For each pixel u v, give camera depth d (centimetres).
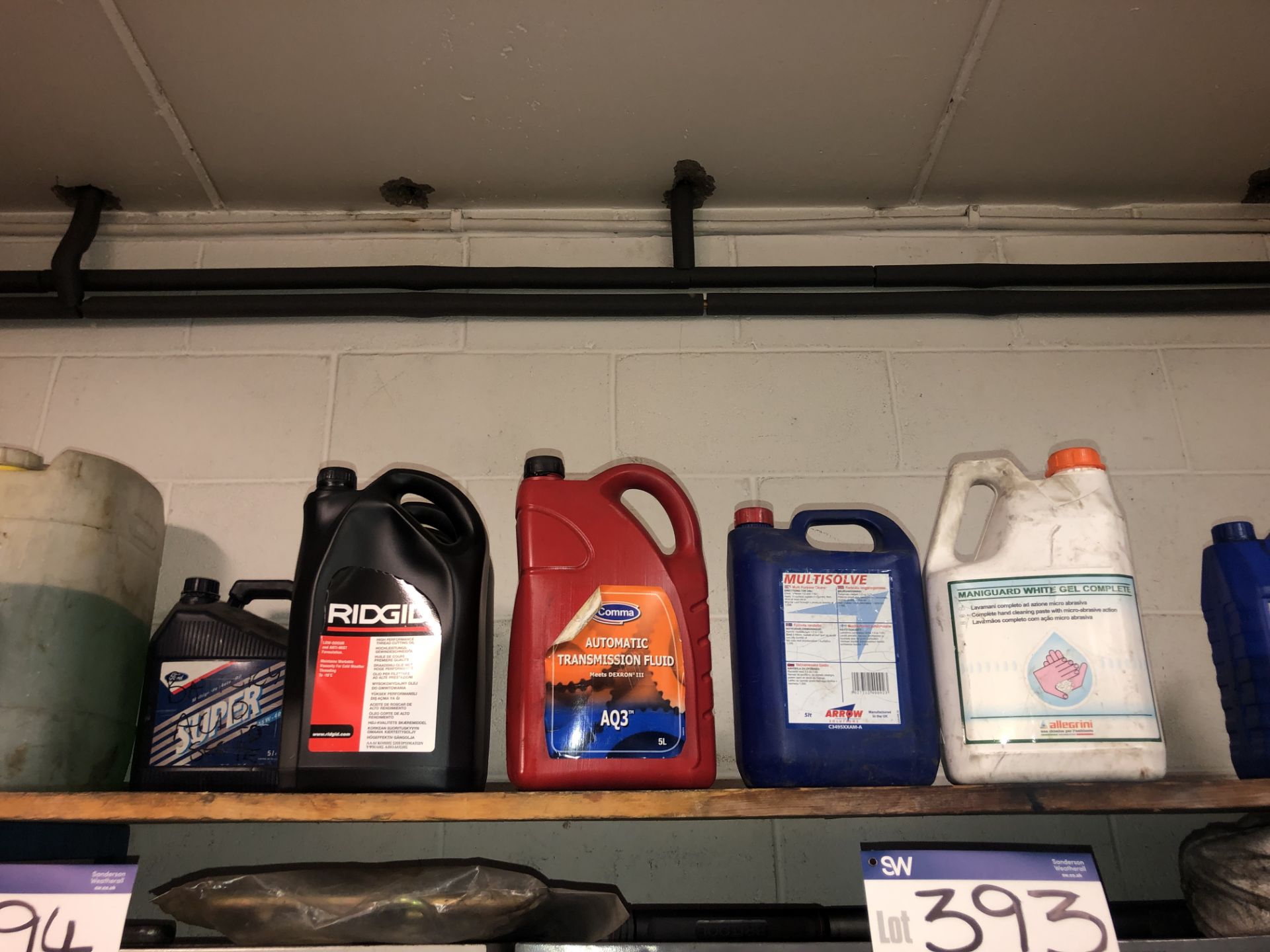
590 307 143
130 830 119
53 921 88
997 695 96
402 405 141
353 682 97
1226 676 111
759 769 98
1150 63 129
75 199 148
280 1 117
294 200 151
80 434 138
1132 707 94
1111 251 154
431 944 89
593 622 100
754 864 120
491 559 127
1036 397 143
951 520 107
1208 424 142
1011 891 91
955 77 131
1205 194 154
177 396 141
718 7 120
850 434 140
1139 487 138
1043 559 100
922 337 147
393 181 147
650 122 138
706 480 137
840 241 154
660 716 98
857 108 136
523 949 88
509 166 145
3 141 138
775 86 132
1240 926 95
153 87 130
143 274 144
